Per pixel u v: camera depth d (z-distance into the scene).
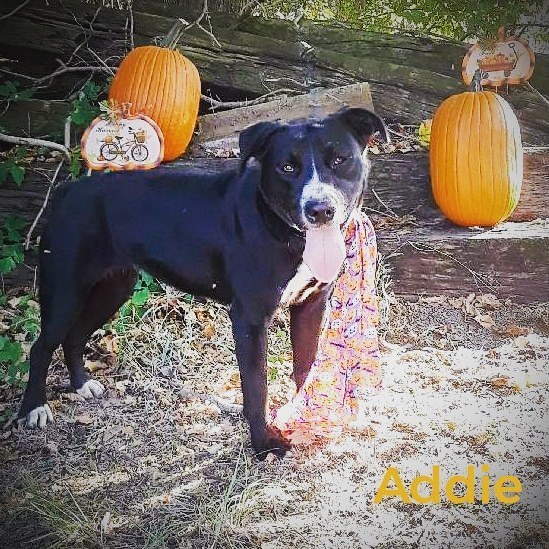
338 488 1.08
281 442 1.15
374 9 2.19
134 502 1.05
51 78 2.09
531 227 1.80
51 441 1.20
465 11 2.07
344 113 1.09
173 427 1.24
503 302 1.72
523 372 1.43
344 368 1.25
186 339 1.50
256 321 1.13
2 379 1.34
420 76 2.11
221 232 1.14
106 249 1.25
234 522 1.01
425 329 1.62
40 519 1.02
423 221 1.85
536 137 2.11
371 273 1.24
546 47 2.12
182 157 1.83
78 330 1.34
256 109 1.94
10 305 1.63
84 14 2.08
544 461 1.14
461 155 1.70
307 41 2.16
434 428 1.24
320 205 1.00
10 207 1.78
